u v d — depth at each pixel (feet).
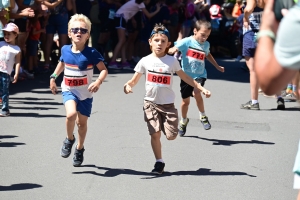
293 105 65.51
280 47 14.58
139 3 92.79
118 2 93.66
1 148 44.34
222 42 120.57
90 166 40.24
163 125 39.19
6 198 33.42
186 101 48.83
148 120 38.75
